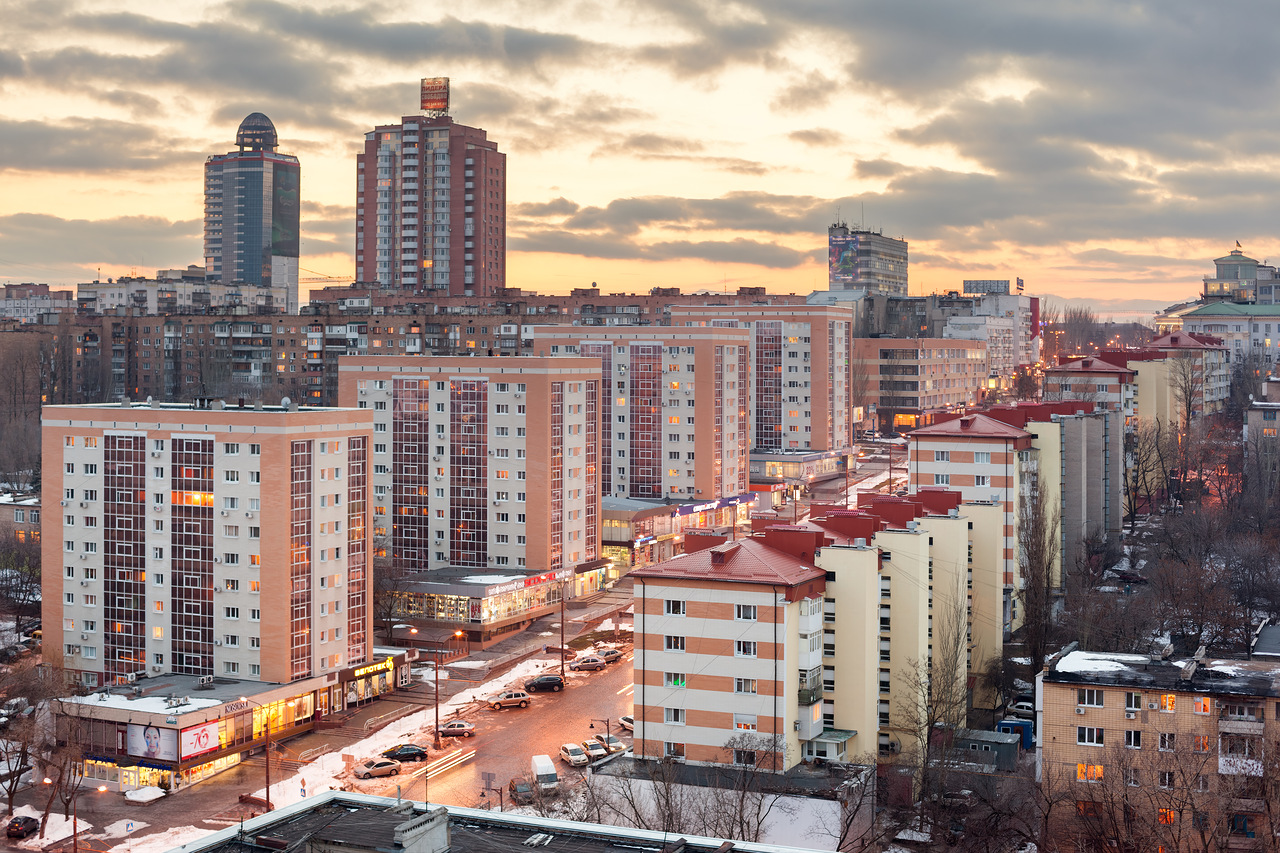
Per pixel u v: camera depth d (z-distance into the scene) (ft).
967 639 487.61
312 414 490.08
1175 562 604.49
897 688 431.02
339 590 505.25
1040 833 355.77
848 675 408.46
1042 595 535.60
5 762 441.68
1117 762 352.90
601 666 563.07
